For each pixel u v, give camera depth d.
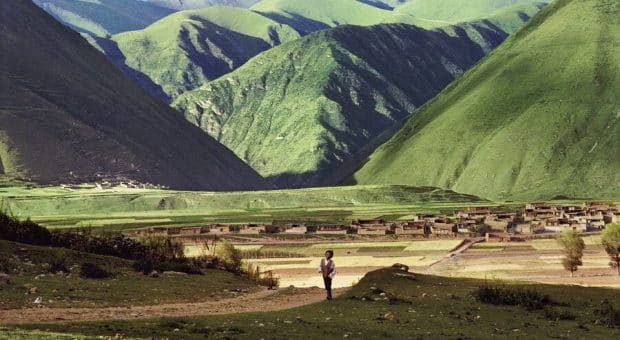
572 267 109.25
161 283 62.88
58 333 34.59
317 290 70.75
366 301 53.78
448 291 61.31
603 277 104.12
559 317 50.72
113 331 37.06
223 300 58.78
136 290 57.81
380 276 66.06
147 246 82.00
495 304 55.62
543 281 100.12
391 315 47.16
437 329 43.22
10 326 37.19
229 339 36.41
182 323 40.94
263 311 50.22
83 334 35.31
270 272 85.00
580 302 57.91
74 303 49.69
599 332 45.50
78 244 74.62
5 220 72.75
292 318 45.16
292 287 74.75
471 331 43.09
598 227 186.50
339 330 41.00
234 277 75.50
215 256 86.75
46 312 45.19
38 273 58.84
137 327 38.75
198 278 69.19
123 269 66.56
